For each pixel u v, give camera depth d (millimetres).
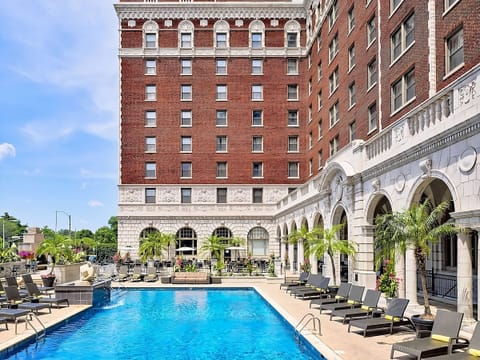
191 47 48562
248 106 48531
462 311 12812
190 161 48188
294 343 13922
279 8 48750
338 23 34062
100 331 15938
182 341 14336
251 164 48250
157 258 45719
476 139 12398
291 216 38531
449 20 16234
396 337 12859
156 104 48406
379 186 19172
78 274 30250
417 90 18875
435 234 12664
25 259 39781
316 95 42906
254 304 22094
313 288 22938
